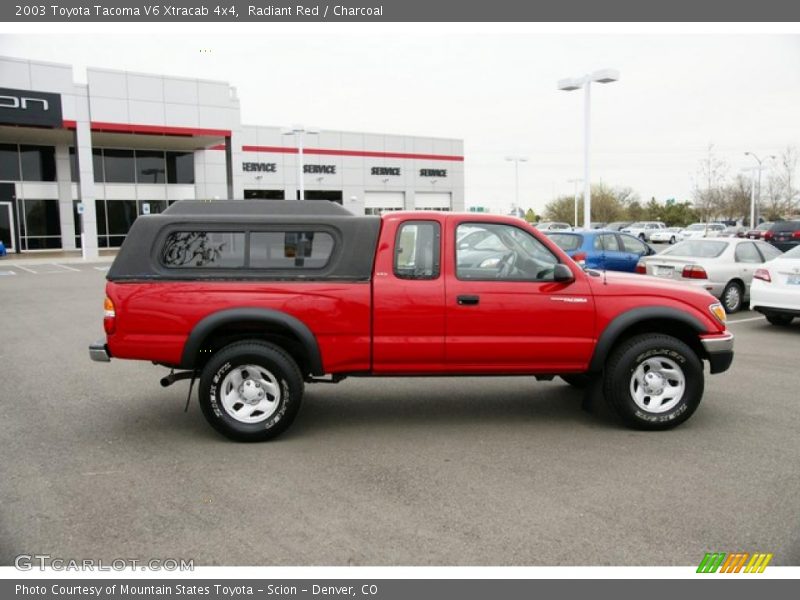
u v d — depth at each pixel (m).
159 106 30.27
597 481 4.53
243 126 45.38
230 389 5.36
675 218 82.75
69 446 5.27
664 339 5.61
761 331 10.79
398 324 5.37
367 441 5.39
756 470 4.73
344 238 5.37
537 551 3.58
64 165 33.16
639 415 5.59
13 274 21.52
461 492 4.35
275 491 4.38
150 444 5.32
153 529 3.84
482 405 6.48
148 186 35.44
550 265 5.61
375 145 50.31
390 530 3.82
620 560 3.49
